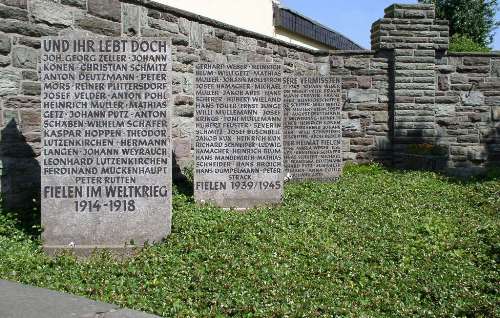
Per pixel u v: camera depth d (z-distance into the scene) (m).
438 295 5.17
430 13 14.27
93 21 8.40
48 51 6.47
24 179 7.29
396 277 5.65
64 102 6.49
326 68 14.55
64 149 6.48
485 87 14.48
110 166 6.53
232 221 7.32
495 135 14.55
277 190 8.91
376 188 10.27
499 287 5.39
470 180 12.35
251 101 8.87
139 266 5.66
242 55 12.06
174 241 6.43
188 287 5.05
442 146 14.46
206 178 8.88
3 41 6.99
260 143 8.90
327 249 6.32
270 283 5.20
